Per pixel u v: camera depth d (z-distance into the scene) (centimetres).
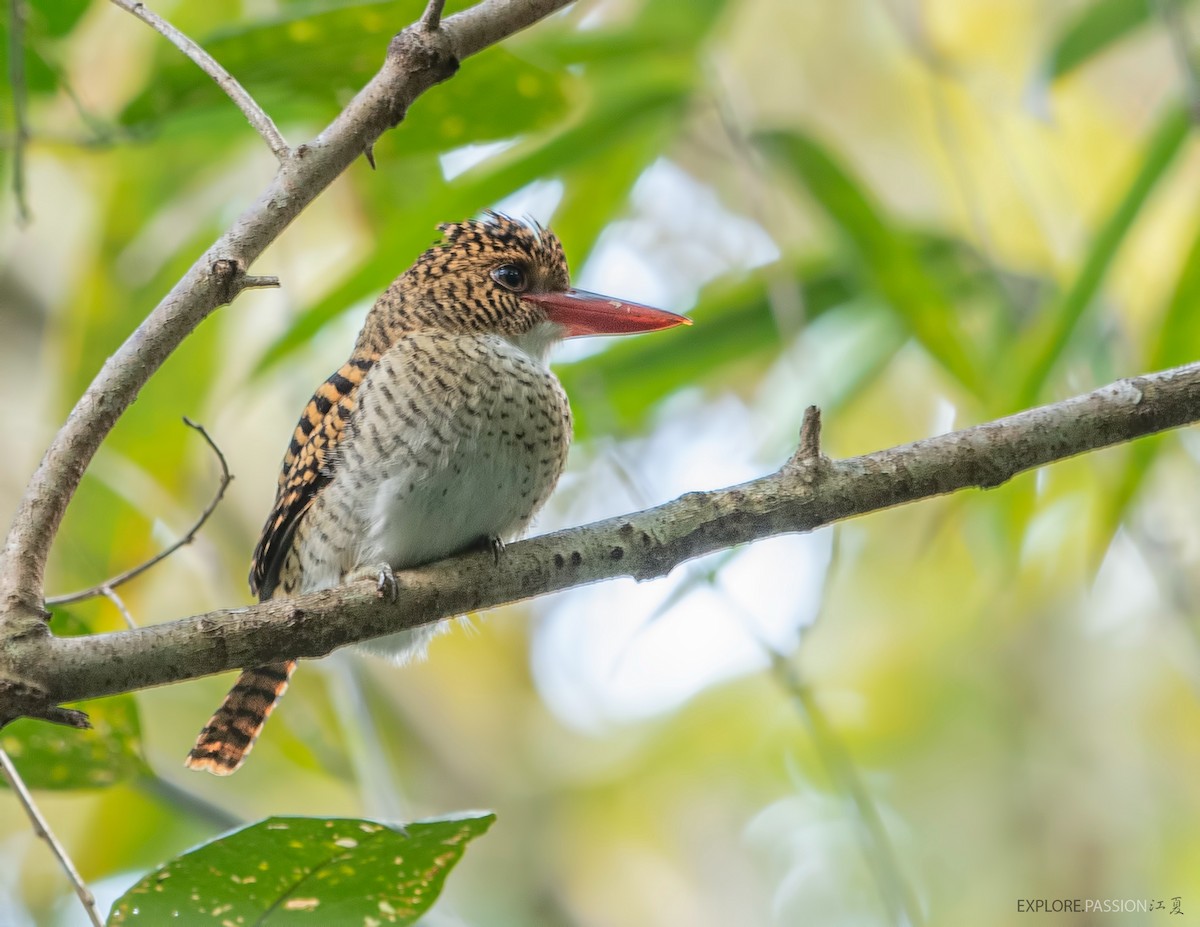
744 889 1418
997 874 1311
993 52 1216
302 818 529
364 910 565
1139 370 995
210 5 1055
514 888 1318
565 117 855
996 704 1377
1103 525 879
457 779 1332
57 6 821
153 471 1082
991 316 1097
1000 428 627
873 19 1312
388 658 799
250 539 1221
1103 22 935
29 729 684
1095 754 1329
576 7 1102
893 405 1396
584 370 1027
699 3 969
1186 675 1188
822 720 833
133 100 798
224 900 555
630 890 1405
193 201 1097
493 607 618
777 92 1308
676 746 1488
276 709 987
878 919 1353
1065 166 1184
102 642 529
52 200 1155
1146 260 1078
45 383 1110
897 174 1277
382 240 945
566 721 1480
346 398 781
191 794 865
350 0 809
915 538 1390
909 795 1380
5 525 1018
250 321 1189
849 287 1064
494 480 760
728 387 1352
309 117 970
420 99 836
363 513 754
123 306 1045
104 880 1080
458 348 763
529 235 875
